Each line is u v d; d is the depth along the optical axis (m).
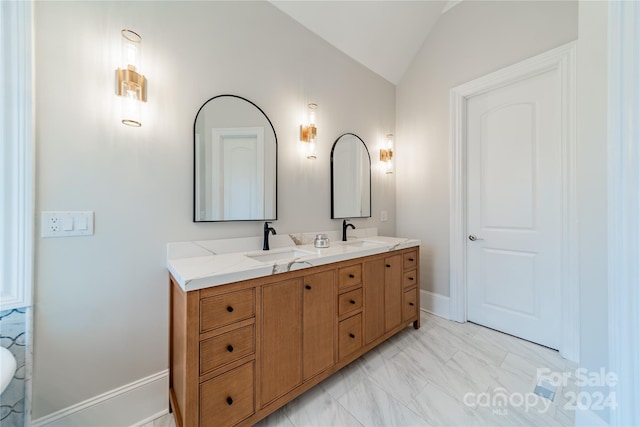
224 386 1.12
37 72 1.08
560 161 1.84
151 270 1.38
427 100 2.61
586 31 1.18
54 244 1.13
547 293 1.94
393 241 2.22
